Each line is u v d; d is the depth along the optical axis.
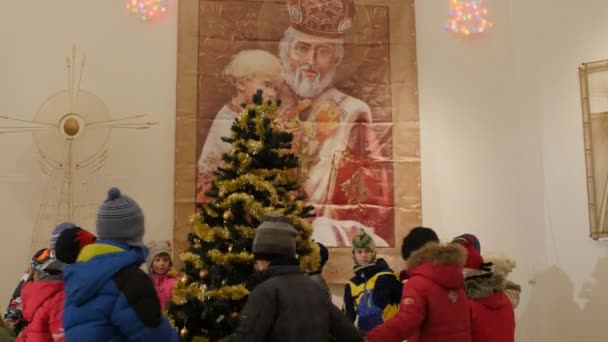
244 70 4.52
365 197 4.49
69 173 4.21
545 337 4.46
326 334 2.19
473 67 4.79
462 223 4.60
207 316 2.67
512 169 4.68
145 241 4.27
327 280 4.35
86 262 1.90
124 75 4.43
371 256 3.51
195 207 4.31
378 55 4.68
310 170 4.47
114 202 2.05
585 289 4.21
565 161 4.45
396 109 4.63
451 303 2.50
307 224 2.94
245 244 2.78
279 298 2.12
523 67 4.77
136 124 4.39
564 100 4.47
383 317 3.23
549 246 4.56
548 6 4.64
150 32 4.50
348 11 4.70
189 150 4.37
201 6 4.55
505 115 4.75
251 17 4.59
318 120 4.54
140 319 1.83
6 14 4.33
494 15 4.86
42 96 4.30
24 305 2.48
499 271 3.14
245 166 2.92
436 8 4.83
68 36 4.39
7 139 4.20
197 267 2.84
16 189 4.17
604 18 4.26
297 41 4.62
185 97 4.43
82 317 1.83
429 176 4.63
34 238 4.14
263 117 3.04
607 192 4.14
